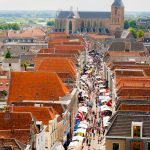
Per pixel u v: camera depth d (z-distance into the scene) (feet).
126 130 492.95
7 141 474.08
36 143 538.88
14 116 540.93
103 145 640.58
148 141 487.20
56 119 650.84
